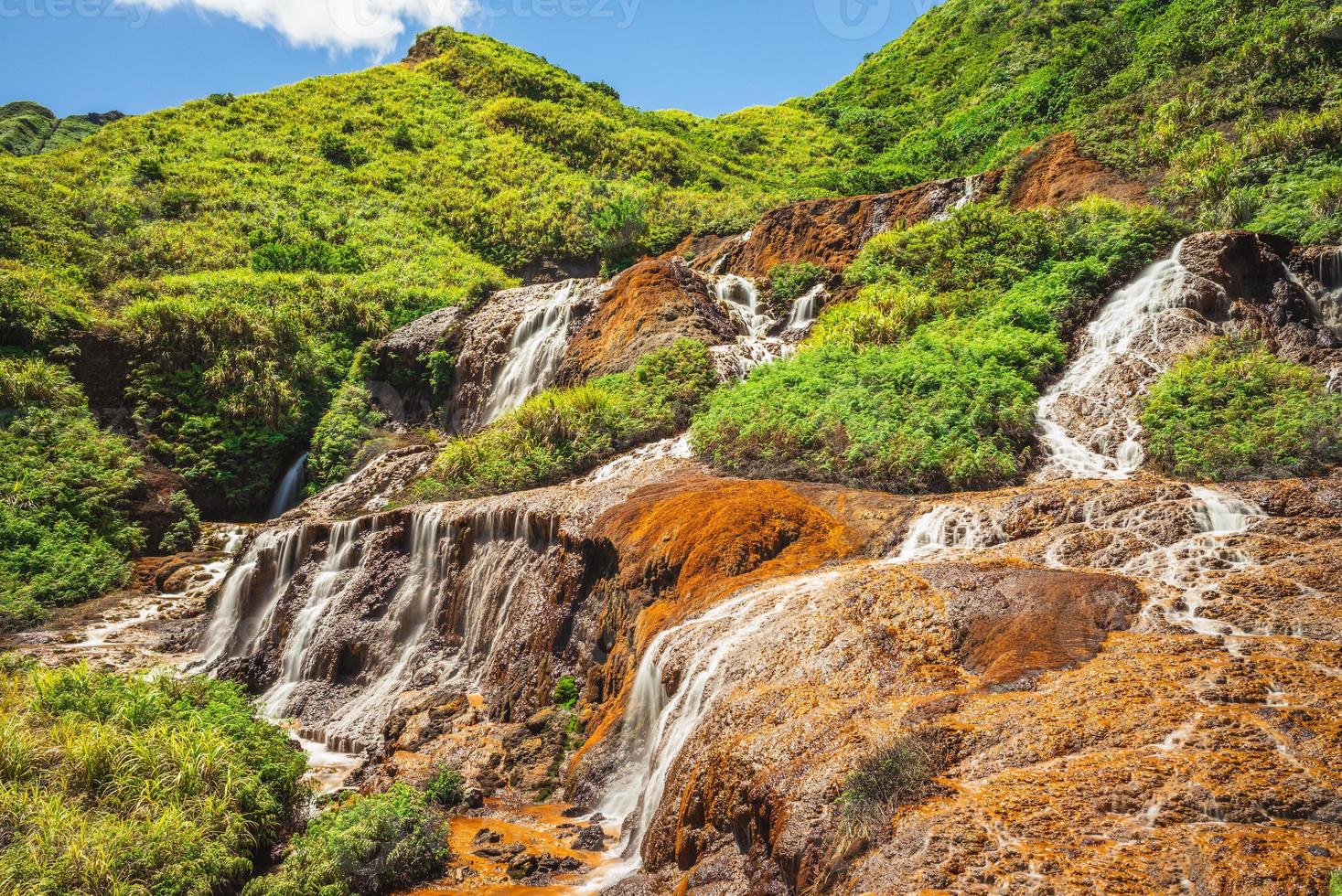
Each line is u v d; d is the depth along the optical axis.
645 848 8.65
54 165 47.12
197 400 29.41
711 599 11.80
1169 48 34.50
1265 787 5.72
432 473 23.52
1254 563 9.60
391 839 9.26
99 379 28.72
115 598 22.19
